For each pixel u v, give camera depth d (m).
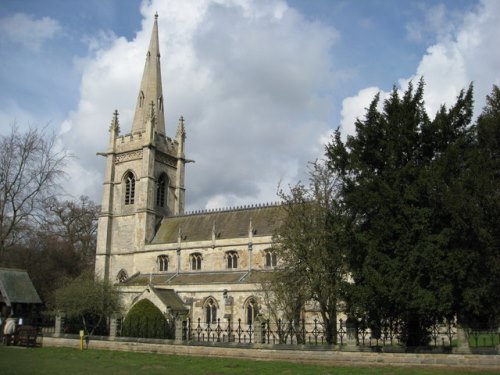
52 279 94.06
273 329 50.47
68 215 108.19
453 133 30.25
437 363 28.06
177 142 95.62
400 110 30.62
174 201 92.94
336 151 33.16
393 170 29.48
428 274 26.94
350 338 31.98
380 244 28.62
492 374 25.42
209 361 33.59
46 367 30.14
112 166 90.06
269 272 56.69
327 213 37.44
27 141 65.25
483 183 27.19
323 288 38.47
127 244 85.44
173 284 68.62
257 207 78.31
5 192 63.88
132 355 37.88
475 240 27.05
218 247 74.69
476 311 26.98
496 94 46.53
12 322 46.03
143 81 94.31
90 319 63.41
